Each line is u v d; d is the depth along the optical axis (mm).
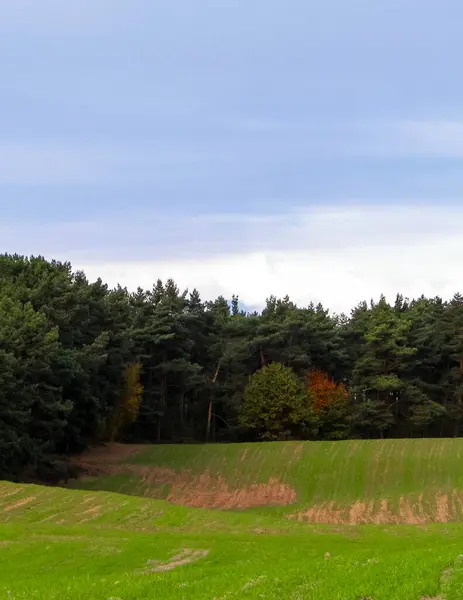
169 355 88062
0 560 23906
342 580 15211
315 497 57188
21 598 16781
